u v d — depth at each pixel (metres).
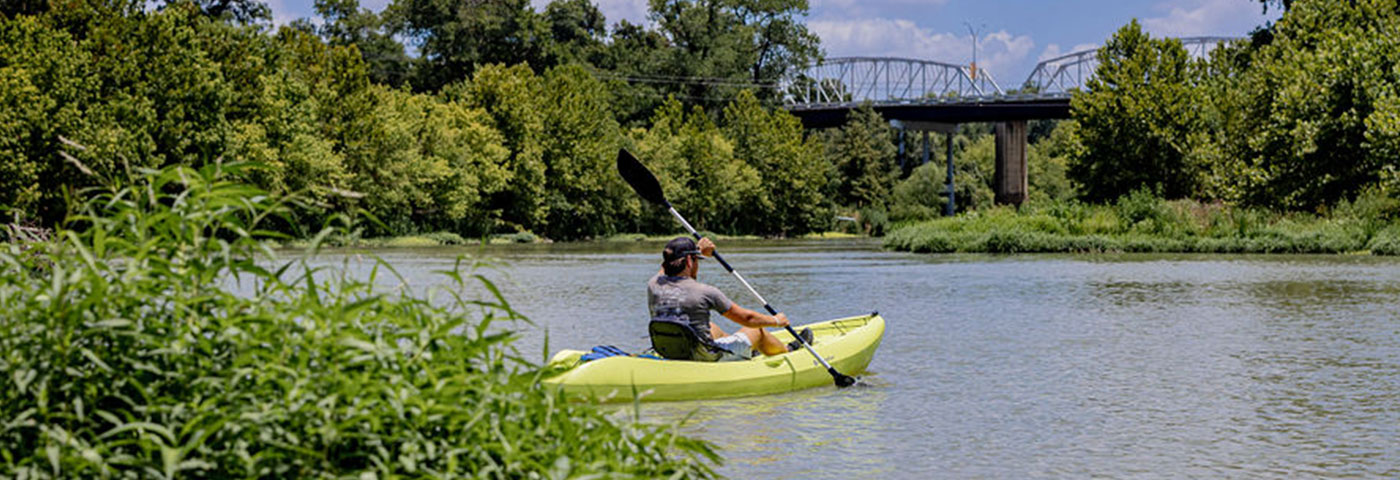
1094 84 51.88
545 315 15.56
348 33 86.31
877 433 7.45
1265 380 9.63
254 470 2.79
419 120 60.75
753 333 9.56
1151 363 10.71
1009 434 7.40
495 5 86.12
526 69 72.94
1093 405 8.48
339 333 3.02
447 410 2.96
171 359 2.96
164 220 3.15
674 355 9.06
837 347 9.79
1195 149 46.97
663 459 3.41
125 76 40.44
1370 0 43.75
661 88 94.25
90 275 2.90
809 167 89.69
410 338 3.27
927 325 14.22
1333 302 17.38
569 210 72.81
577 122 72.25
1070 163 52.84
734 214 87.31
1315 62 39.62
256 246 3.18
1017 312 16.02
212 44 47.59
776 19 100.81
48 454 2.64
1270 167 40.50
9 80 34.94
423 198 58.53
